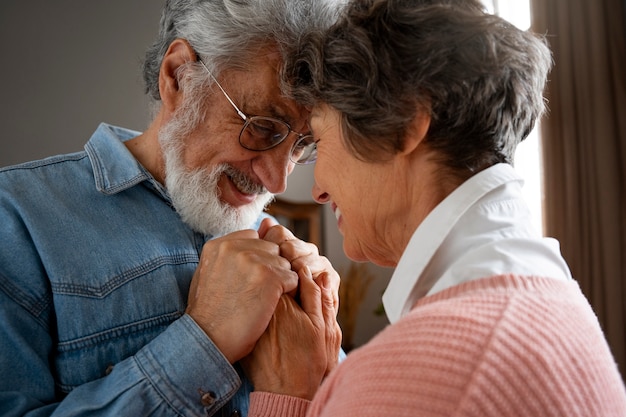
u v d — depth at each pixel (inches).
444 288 23.9
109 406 33.3
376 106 26.3
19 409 32.9
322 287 40.6
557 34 120.7
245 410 40.3
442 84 25.6
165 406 33.5
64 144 144.9
